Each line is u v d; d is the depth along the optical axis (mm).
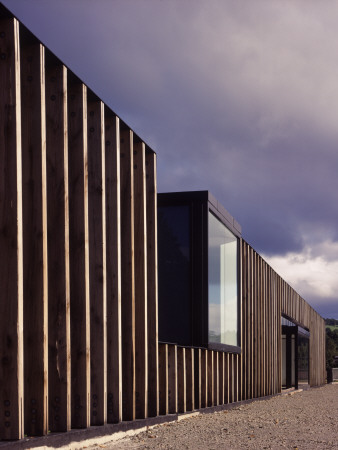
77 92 5922
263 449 5652
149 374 7852
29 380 4918
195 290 11680
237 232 14445
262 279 17672
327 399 16797
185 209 11938
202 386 10844
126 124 7129
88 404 5703
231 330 13625
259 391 16906
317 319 33531
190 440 6230
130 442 6020
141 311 7523
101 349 6129
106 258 6645
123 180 7281
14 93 4574
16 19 4641
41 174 5004
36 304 4953
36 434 4867
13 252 4492
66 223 5438
